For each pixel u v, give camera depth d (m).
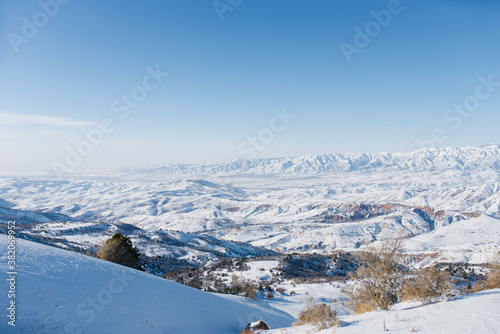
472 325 6.66
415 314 9.16
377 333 7.86
